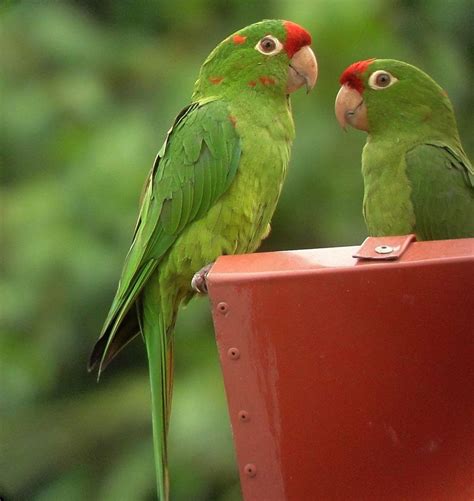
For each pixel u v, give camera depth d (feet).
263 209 23.97
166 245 23.49
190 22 40.27
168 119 37.96
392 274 16.65
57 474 38.81
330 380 16.79
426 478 16.85
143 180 36.78
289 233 36.96
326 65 36.35
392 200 26.71
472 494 16.79
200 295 24.22
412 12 39.11
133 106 39.01
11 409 39.04
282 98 24.35
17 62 39.78
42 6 40.45
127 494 37.09
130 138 37.35
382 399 16.76
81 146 37.88
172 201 23.45
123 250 36.78
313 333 16.78
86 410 39.11
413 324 16.67
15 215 37.37
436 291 16.62
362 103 27.14
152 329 23.73
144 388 39.24
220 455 35.81
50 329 37.68
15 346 37.78
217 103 23.93
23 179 38.88
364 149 27.50
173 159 23.59
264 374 16.88
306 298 16.75
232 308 16.89
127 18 40.88
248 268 17.10
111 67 39.78
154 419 23.11
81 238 36.83
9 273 37.22
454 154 26.71
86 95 39.01
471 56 39.58
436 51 38.83
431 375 16.72
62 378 39.29
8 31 39.91
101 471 38.70
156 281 23.68
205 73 24.75
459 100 39.11
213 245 23.47
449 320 16.66
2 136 39.09
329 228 36.55
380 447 16.84
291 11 36.55
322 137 36.45
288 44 24.16
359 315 16.70
